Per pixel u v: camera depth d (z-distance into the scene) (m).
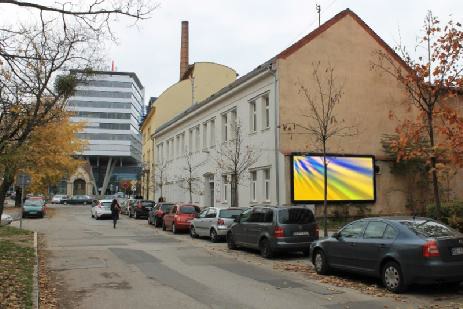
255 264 14.18
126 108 108.06
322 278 11.65
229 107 30.83
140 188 62.84
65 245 19.41
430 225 10.18
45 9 9.18
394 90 27.28
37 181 35.38
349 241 11.23
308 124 24.83
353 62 26.47
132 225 32.22
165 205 30.11
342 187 25.12
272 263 14.39
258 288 10.33
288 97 24.62
